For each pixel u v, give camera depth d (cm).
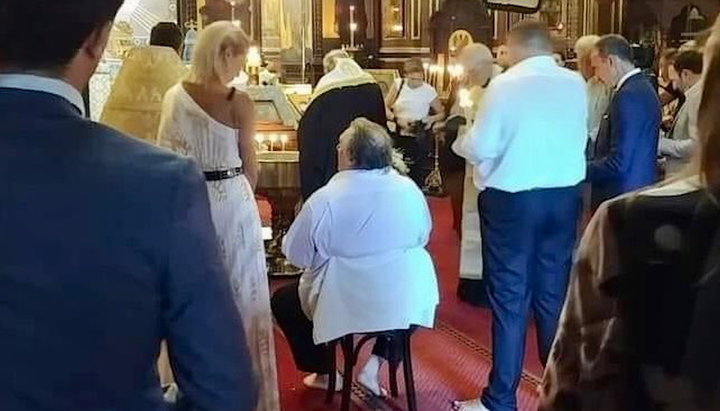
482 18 1003
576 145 314
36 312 94
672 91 487
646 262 94
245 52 297
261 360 302
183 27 778
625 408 96
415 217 314
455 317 469
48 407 95
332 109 468
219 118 292
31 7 94
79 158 96
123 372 98
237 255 297
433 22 1006
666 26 1114
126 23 627
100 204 95
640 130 352
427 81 999
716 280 89
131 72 362
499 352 326
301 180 479
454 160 555
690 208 92
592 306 100
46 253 94
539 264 321
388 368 385
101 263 95
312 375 372
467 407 339
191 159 104
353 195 306
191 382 101
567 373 103
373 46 1033
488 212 317
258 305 302
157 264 98
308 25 926
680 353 91
